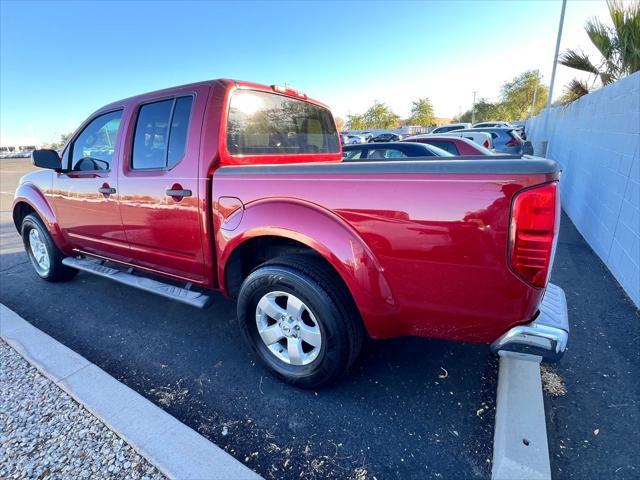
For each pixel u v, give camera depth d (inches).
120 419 80.6
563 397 90.4
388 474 70.7
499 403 85.1
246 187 89.4
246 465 73.2
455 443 77.2
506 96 1902.1
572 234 238.5
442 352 108.9
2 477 68.1
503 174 62.1
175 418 81.3
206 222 98.0
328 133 152.7
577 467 71.6
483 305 68.6
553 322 69.3
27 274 181.0
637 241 139.1
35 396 89.0
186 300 108.1
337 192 76.9
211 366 105.6
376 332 81.2
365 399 90.7
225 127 97.9
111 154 122.0
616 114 179.3
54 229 147.2
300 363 91.7
